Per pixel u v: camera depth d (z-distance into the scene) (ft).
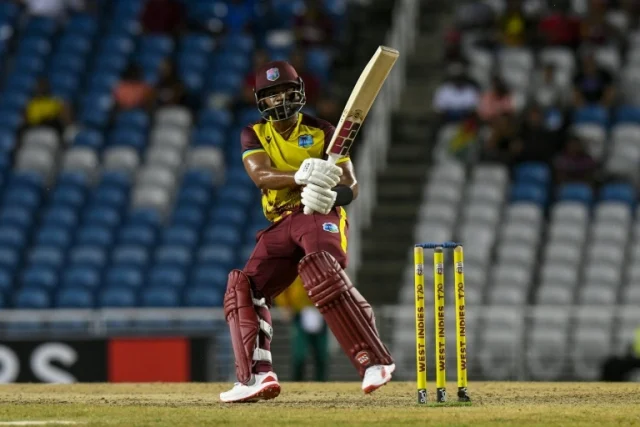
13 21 273.75
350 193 85.05
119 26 273.95
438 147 236.22
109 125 246.47
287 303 174.29
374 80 80.64
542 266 213.46
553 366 189.78
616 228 217.36
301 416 75.41
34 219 229.45
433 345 187.11
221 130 245.04
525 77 251.39
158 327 189.47
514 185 228.02
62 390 107.55
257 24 273.54
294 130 87.20
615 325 193.16
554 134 232.73
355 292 83.66
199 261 217.36
